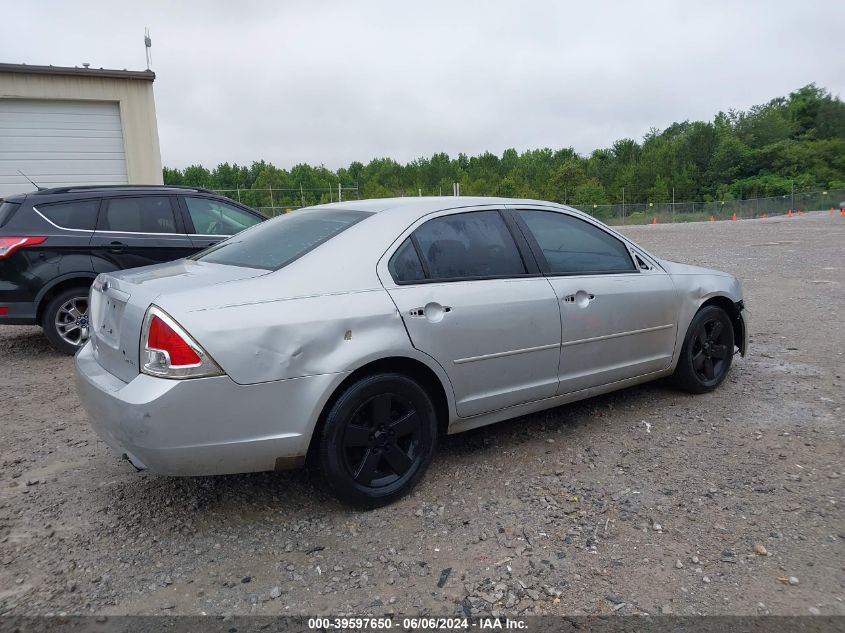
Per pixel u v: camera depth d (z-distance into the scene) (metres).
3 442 4.46
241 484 3.76
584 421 4.62
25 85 12.55
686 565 2.89
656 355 4.73
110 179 13.71
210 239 7.45
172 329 2.92
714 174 90.06
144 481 3.83
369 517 3.37
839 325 7.52
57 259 6.58
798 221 35.19
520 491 3.61
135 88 13.55
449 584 2.80
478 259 3.88
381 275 3.46
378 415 3.39
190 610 2.66
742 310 5.40
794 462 3.91
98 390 3.15
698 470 3.83
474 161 129.88
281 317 3.09
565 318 4.11
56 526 3.33
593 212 52.53
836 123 99.81
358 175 120.69
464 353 3.66
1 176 12.75
